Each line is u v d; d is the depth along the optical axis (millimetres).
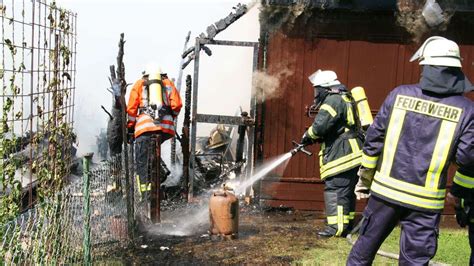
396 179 3398
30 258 3283
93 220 4500
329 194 5426
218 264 4488
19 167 3973
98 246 4500
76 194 4316
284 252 4859
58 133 4496
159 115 5926
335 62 6594
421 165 3312
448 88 3275
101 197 4621
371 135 3529
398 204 3377
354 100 5453
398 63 6566
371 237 3553
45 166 4273
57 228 3645
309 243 5176
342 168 5320
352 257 3656
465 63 6496
